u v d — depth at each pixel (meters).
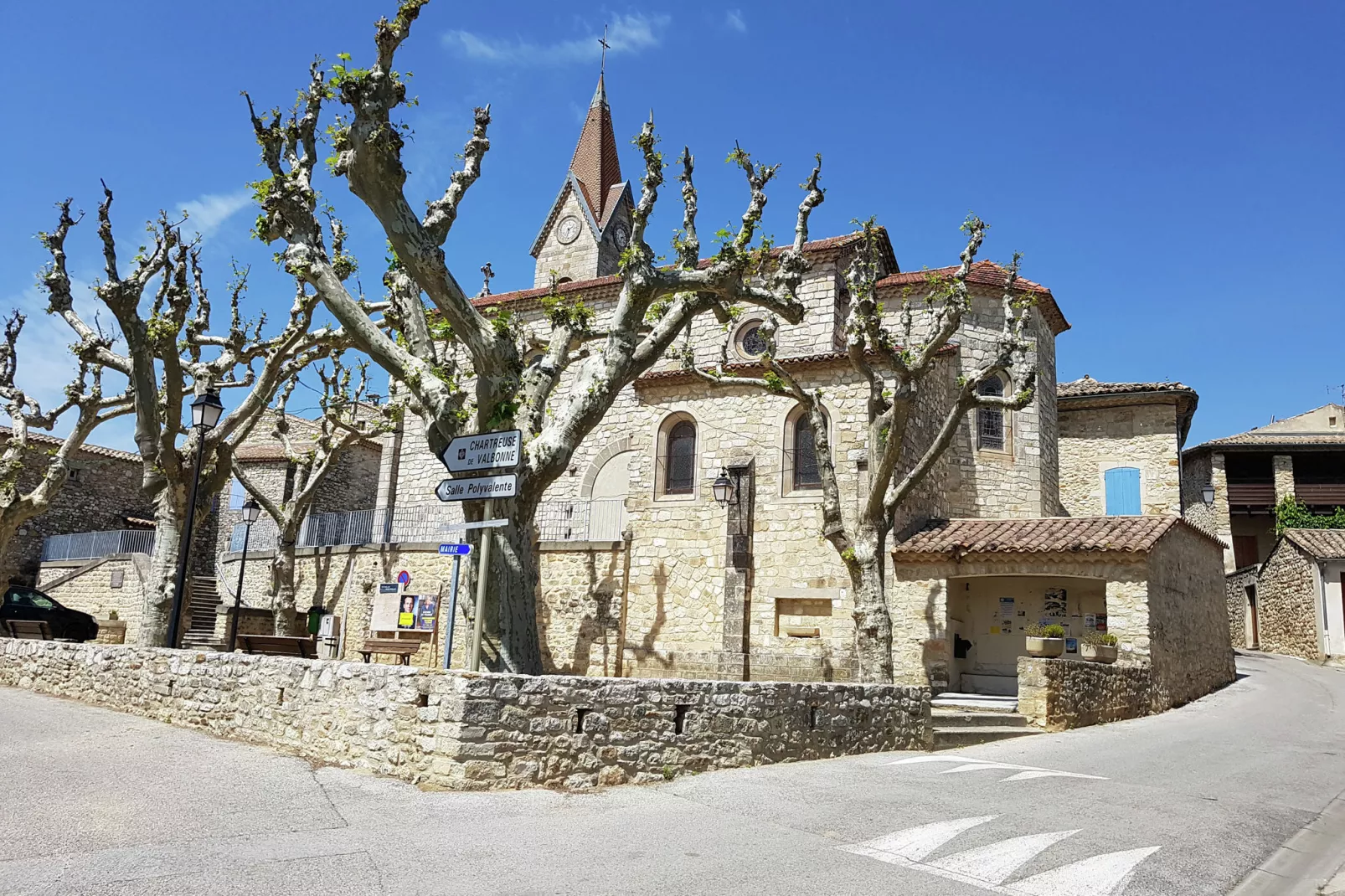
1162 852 7.46
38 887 5.62
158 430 17.58
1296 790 10.66
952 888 6.38
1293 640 29.03
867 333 16.61
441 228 11.66
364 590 26.39
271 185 11.63
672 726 9.98
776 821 8.13
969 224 16.84
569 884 6.14
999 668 19.58
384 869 6.24
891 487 19.48
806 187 14.34
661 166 12.35
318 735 9.86
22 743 10.36
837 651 19.11
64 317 19.14
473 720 8.46
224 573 32.28
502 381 11.24
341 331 19.39
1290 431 39.28
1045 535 19.05
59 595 33.66
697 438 21.83
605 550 22.05
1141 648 17.61
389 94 10.98
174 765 9.25
